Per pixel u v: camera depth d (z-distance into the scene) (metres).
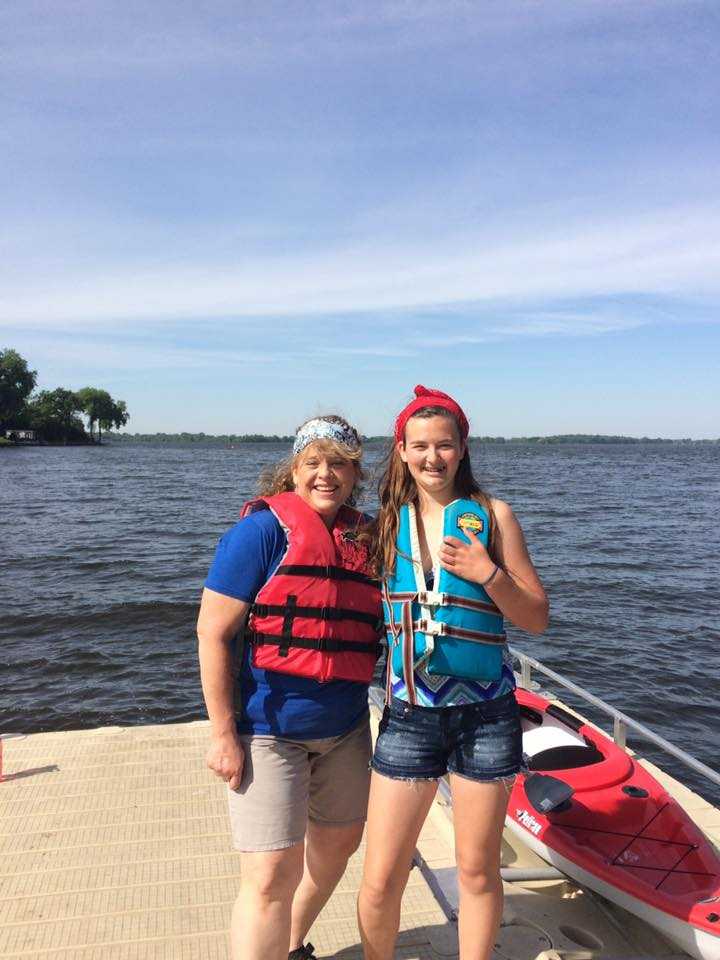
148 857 3.69
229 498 38.00
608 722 8.95
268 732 2.28
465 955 2.35
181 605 13.88
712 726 8.83
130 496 38.72
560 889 3.76
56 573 17.05
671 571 17.84
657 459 108.38
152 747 5.02
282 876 2.24
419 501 2.47
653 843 3.48
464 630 2.28
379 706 5.15
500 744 2.30
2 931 3.11
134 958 2.95
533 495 39.53
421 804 2.33
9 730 8.55
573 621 13.20
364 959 2.62
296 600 2.30
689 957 3.22
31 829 3.95
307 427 2.46
